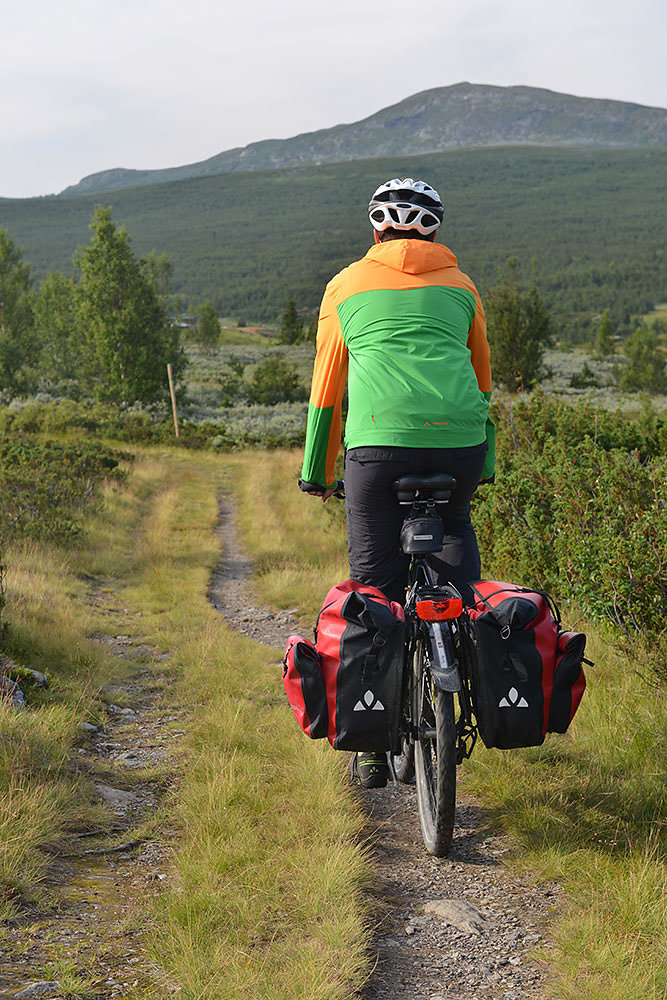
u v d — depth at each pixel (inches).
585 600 219.6
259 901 120.3
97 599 408.8
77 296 2135.8
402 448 130.4
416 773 143.3
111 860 140.4
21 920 115.0
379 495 135.5
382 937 116.7
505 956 111.6
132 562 520.1
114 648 311.9
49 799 152.4
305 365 3796.8
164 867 137.8
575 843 137.8
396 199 143.6
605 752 169.9
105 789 169.9
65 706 213.6
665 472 234.1
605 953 105.7
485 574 324.2
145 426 1542.8
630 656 209.2
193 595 428.8
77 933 112.9
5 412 1487.5
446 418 130.0
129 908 121.8
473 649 126.3
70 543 503.2
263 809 155.3
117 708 234.8
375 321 135.2
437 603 125.3
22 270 2519.7
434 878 134.5
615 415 384.2
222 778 163.5
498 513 308.0
